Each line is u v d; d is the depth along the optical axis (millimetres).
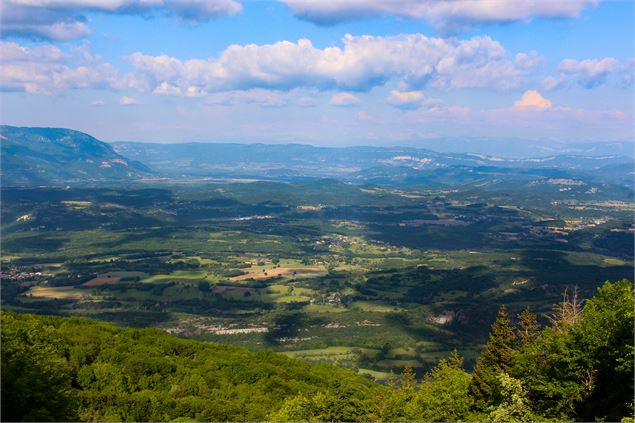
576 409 46375
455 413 58188
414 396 62656
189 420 59781
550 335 51625
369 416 63281
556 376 48812
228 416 62750
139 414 60469
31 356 52250
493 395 56688
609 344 45781
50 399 47562
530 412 46188
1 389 43375
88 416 57781
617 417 43375
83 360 68562
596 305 49719
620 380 45375
